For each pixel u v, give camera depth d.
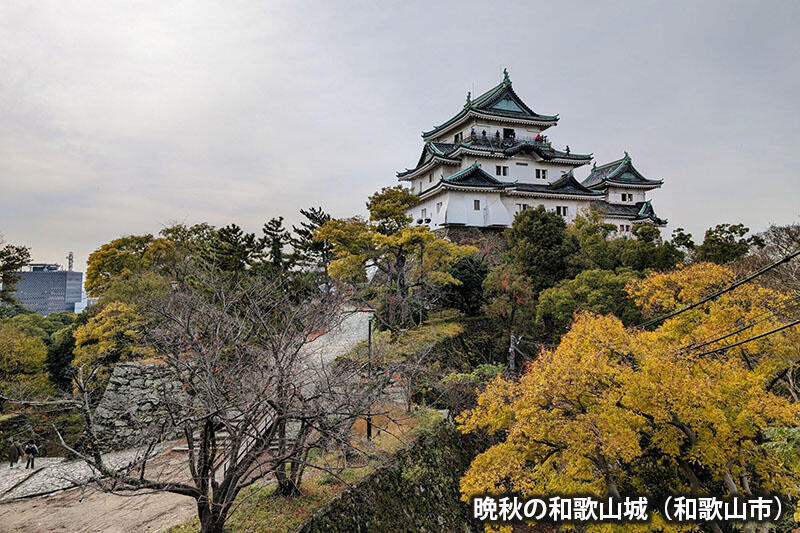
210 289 15.92
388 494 13.95
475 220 44.38
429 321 30.31
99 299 29.52
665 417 12.15
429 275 29.36
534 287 30.72
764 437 14.16
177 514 12.46
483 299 31.06
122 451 17.84
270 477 12.62
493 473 13.38
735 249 29.95
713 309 15.55
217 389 9.37
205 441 9.61
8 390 20.78
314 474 13.86
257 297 13.84
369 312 29.27
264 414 11.27
